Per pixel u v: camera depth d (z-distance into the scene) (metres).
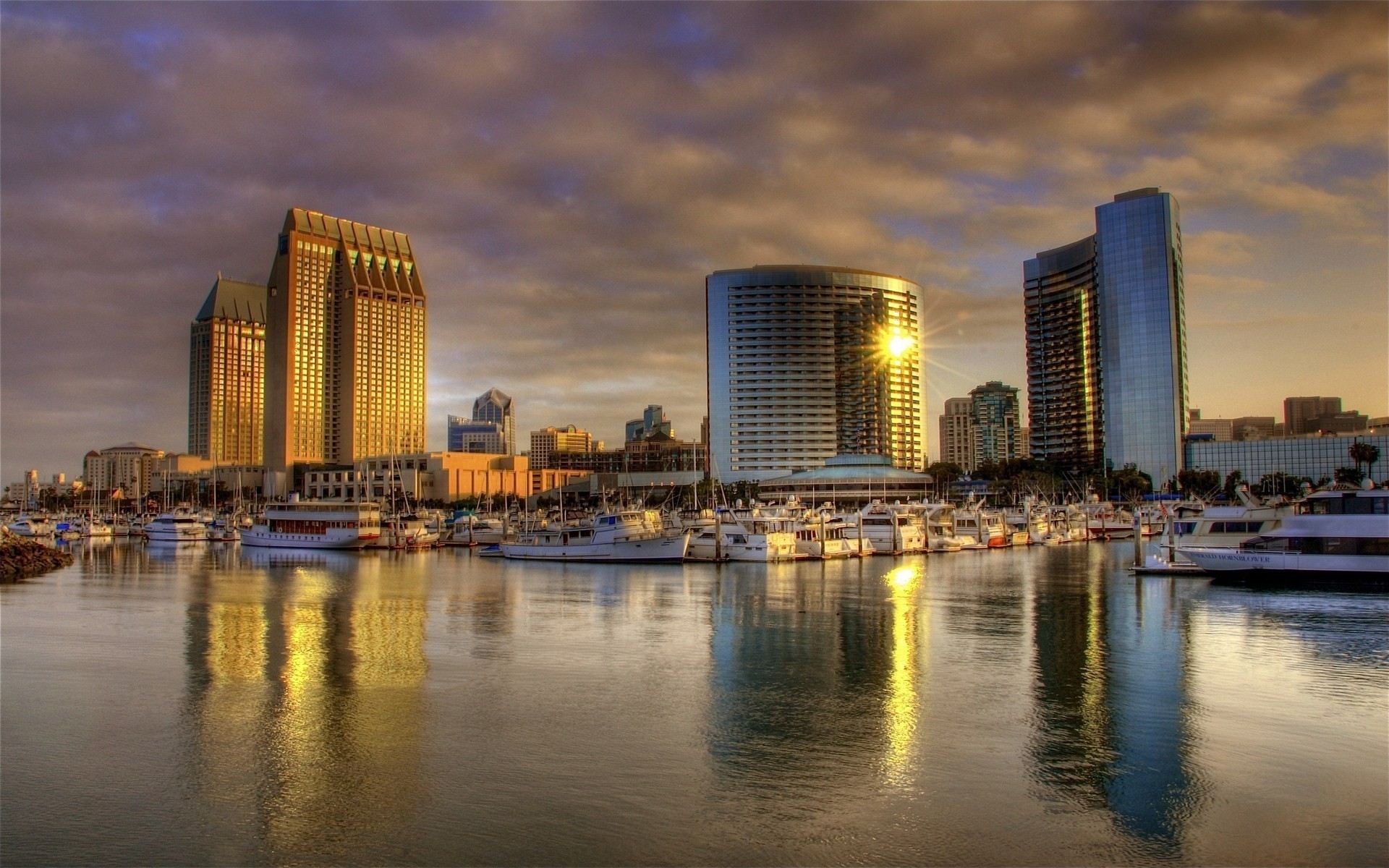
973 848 35.31
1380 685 57.53
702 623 83.44
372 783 41.94
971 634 76.56
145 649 71.38
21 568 134.12
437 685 59.03
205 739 48.03
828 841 36.03
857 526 170.38
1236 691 56.41
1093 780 41.75
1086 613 87.25
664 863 34.38
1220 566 107.75
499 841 36.16
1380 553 99.31
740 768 43.47
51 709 53.62
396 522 198.75
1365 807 38.59
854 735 48.19
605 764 44.12
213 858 35.16
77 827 37.72
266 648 71.56
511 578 127.56
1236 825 37.19
